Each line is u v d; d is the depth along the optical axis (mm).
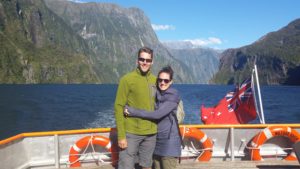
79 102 71562
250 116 9203
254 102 9102
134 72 5691
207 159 7594
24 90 121312
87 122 39000
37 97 86062
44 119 42281
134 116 5672
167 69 5727
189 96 100500
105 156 7367
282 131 7633
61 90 129375
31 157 6949
